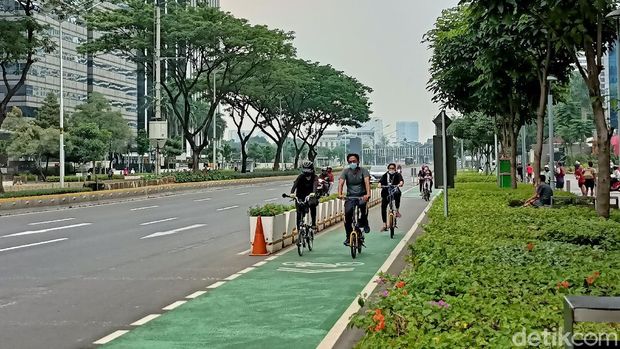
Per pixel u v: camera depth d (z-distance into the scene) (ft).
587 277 24.21
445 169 54.44
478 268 26.76
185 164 369.30
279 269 44.27
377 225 76.13
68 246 57.41
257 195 142.92
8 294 35.68
